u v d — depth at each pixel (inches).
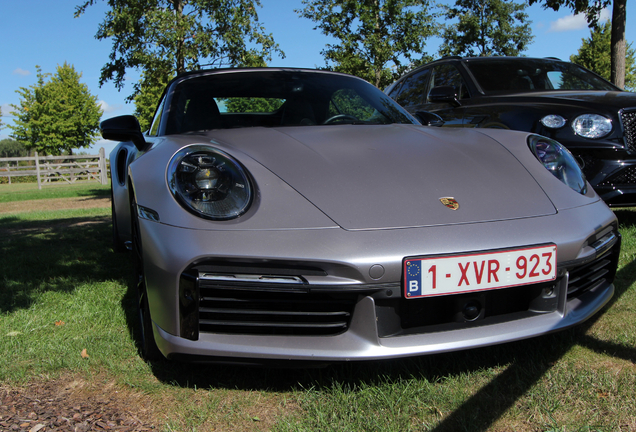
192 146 69.6
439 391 60.4
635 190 134.5
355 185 66.0
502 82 178.1
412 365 67.2
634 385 59.7
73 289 108.6
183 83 108.0
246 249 56.8
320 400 59.4
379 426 53.4
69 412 59.2
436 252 58.0
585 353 68.9
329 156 73.4
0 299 101.7
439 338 59.6
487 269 59.5
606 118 136.7
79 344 77.7
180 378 66.6
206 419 57.1
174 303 59.4
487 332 60.9
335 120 100.5
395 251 57.4
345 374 65.5
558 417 54.1
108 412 59.1
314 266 56.8
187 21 447.8
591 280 72.2
